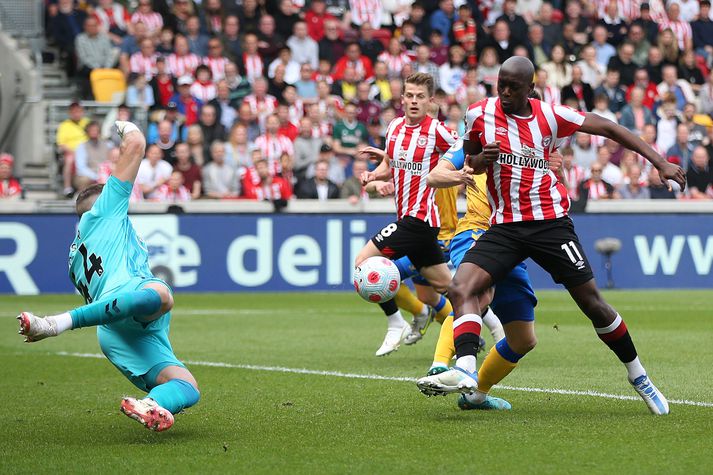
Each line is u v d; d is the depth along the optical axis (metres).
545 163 14.22
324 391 17.25
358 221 43.75
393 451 12.01
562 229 14.22
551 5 55.38
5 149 50.25
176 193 43.53
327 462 11.43
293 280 43.31
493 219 14.43
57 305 36.44
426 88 21.00
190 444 12.59
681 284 46.00
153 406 11.80
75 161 43.91
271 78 49.09
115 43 50.19
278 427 13.77
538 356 22.06
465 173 14.12
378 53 52.09
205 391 17.30
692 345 24.30
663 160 13.81
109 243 12.62
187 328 29.27
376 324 30.41
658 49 54.22
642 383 14.48
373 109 47.66
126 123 13.00
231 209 42.88
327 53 51.75
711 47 57.47
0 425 14.14
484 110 14.28
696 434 12.87
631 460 11.34
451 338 16.78
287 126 46.22
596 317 14.27
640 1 56.88
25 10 53.41
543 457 11.53
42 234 41.66
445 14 53.41
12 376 19.58
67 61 50.56
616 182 46.88
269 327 29.52
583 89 51.12
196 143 44.22
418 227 21.17
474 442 12.48
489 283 14.16
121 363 12.84
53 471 11.16
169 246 42.28
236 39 50.12
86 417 14.80
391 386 17.86
